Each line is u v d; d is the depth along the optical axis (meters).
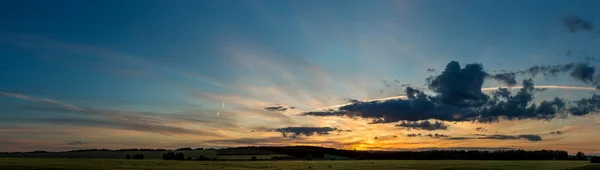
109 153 178.00
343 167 113.44
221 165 116.88
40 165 95.56
